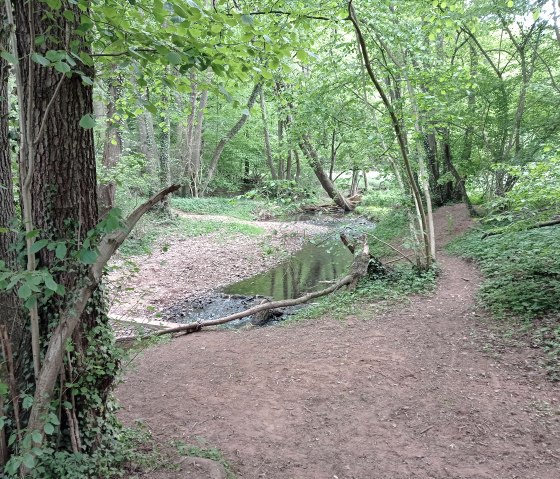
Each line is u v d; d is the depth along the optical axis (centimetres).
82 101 334
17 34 315
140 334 720
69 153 327
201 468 374
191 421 506
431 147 1672
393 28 850
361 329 773
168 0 276
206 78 394
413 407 504
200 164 3241
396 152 997
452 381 548
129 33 305
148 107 322
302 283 1380
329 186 1789
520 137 1305
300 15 529
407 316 802
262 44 391
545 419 444
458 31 1307
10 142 498
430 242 1096
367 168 1016
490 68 1577
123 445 395
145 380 643
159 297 1220
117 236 317
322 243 1167
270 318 1043
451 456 411
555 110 1116
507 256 989
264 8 581
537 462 388
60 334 298
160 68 488
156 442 445
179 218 2286
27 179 287
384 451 430
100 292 359
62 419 334
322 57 988
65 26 314
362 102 1012
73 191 329
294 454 434
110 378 366
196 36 353
